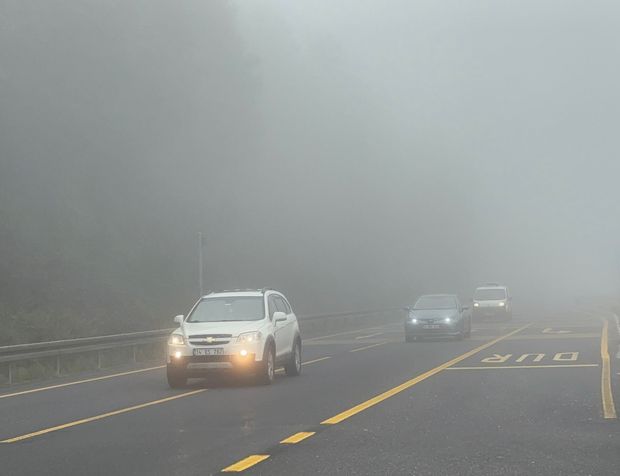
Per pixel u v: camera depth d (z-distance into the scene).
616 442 10.59
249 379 20.25
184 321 19.42
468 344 31.03
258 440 11.07
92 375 22.91
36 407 15.76
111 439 11.51
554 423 12.20
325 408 14.28
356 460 9.56
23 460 10.03
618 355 24.42
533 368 20.95
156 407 15.12
